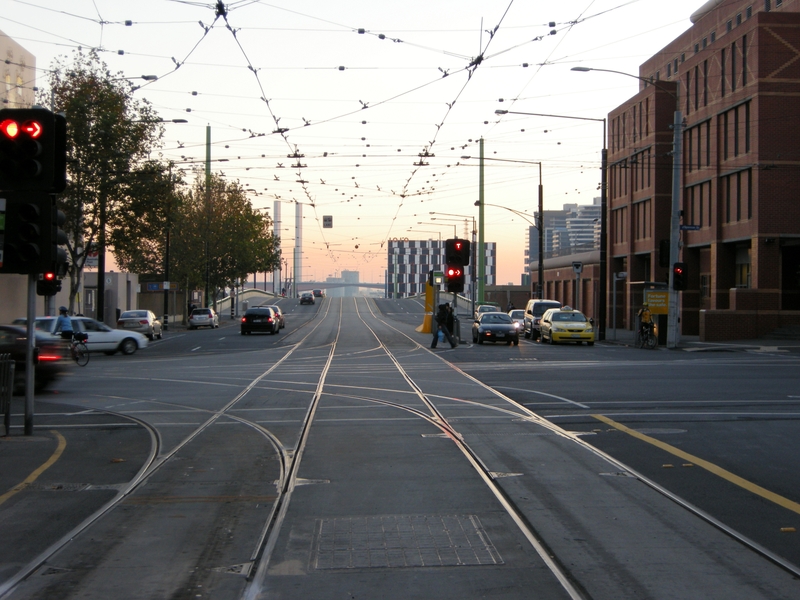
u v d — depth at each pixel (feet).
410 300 401.08
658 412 48.62
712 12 191.72
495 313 132.67
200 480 31.14
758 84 125.90
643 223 173.58
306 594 18.33
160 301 227.81
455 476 31.19
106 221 124.36
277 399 57.21
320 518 25.12
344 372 79.56
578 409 50.21
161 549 22.08
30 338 42.65
